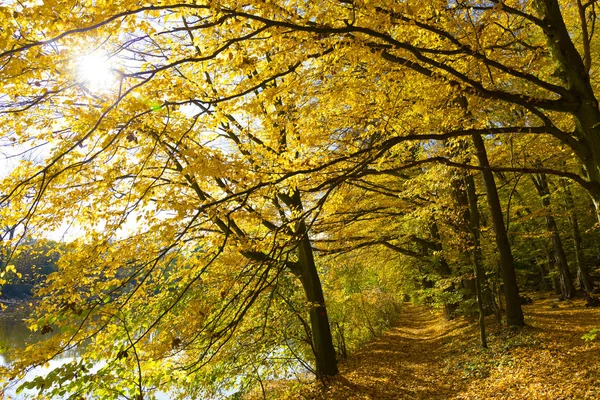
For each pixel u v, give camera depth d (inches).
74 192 181.9
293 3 145.0
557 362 298.4
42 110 169.9
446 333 567.8
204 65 150.6
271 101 158.9
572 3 249.3
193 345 261.7
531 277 1082.7
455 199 445.1
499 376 311.6
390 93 201.2
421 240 561.0
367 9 130.4
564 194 604.4
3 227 177.2
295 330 418.0
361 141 270.2
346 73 186.4
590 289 639.8
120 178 194.4
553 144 333.1
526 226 757.9
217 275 296.4
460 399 292.4
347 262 575.5
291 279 422.0
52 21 109.8
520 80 241.4
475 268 412.2
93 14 117.4
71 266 192.7
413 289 729.0
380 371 414.6
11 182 175.2
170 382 199.3
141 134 165.6
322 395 357.1
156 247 203.6
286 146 197.2
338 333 525.7
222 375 354.9
